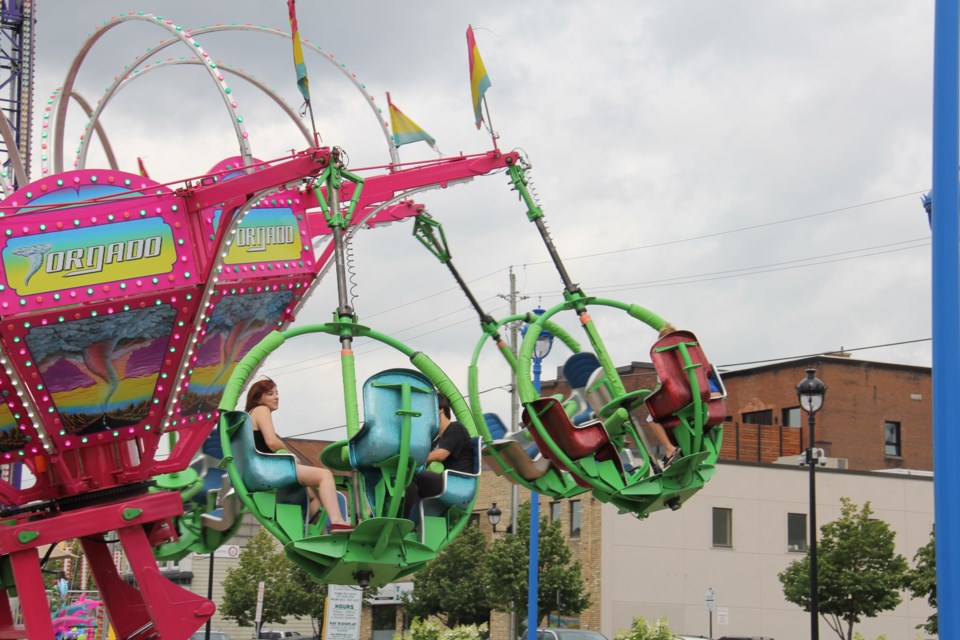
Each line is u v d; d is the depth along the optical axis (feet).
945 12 31.09
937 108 30.91
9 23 84.58
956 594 28.68
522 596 127.34
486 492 155.74
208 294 34.19
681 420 39.55
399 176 40.01
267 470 32.17
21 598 32.42
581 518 134.72
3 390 32.78
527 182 40.98
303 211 38.65
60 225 32.63
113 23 37.91
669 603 130.11
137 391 34.73
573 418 44.65
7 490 34.63
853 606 117.50
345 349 33.65
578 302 40.86
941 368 29.81
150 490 38.19
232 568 183.52
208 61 35.19
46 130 40.50
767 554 134.51
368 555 31.81
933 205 30.68
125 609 38.58
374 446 31.30
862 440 171.32
